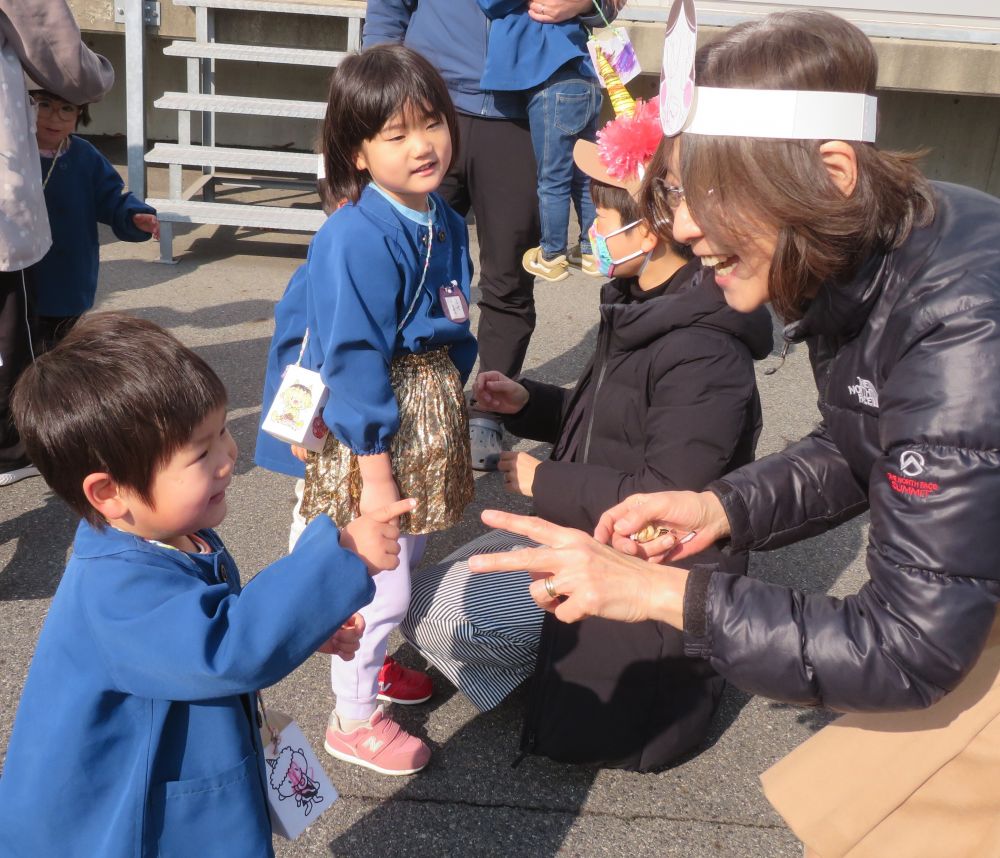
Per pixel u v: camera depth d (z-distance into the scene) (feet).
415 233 7.43
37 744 4.55
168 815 4.63
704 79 4.34
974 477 4.08
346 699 7.81
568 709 7.57
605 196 7.68
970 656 4.18
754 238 4.42
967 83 22.54
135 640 4.41
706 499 5.84
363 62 7.11
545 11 12.48
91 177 12.79
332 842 7.25
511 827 7.48
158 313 17.42
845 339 4.73
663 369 7.39
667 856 7.31
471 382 15.26
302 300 7.96
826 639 4.34
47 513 11.39
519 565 4.83
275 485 12.31
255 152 20.42
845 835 5.12
